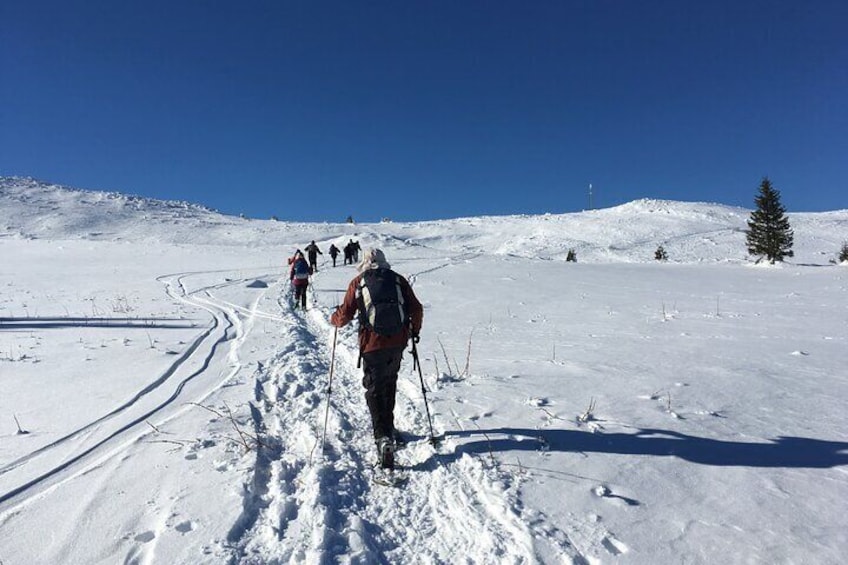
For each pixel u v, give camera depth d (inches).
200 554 120.6
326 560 119.3
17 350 336.2
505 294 655.8
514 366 283.6
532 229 3159.5
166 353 327.3
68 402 230.1
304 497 148.7
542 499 142.7
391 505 148.6
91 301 594.9
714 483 148.6
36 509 141.9
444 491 153.3
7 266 1061.1
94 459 173.3
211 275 913.5
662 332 393.7
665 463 161.9
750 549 118.2
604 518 132.7
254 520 138.2
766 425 191.5
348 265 1228.5
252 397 237.3
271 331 411.5
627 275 923.4
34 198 2940.5
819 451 167.3
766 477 151.3
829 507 134.1
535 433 187.3
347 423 210.2
